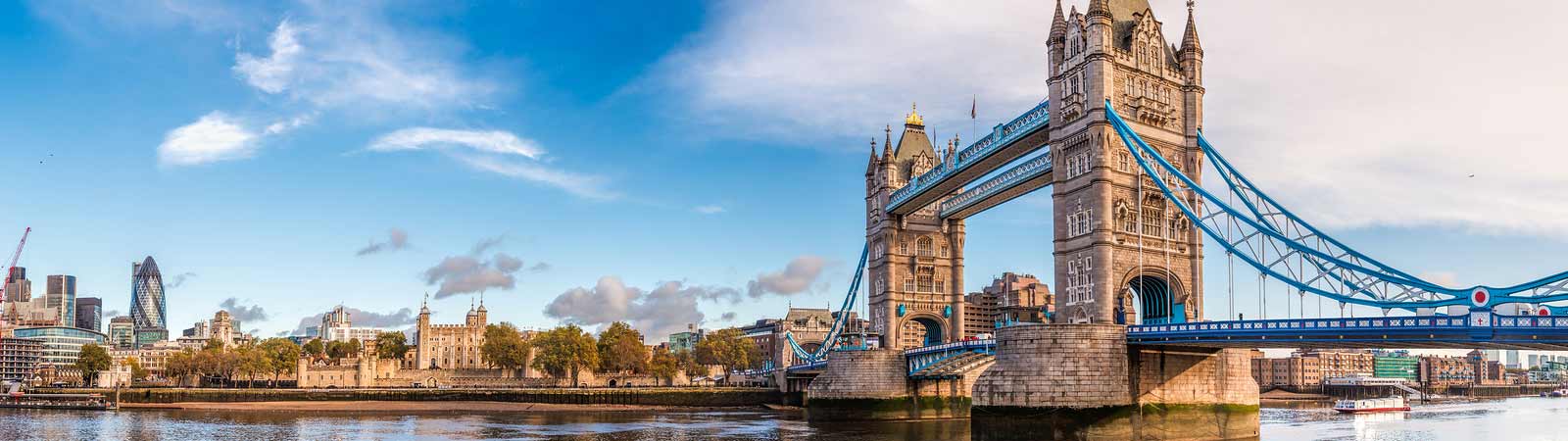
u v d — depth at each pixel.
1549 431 142.50
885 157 169.38
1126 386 99.44
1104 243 107.75
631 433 128.00
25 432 129.62
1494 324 75.50
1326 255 96.00
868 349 149.88
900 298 164.75
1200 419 103.44
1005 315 134.25
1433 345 83.50
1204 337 92.56
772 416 165.12
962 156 139.50
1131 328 99.94
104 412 173.75
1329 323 83.81
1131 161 111.94
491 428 137.25
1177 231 114.12
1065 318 112.12
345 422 149.00
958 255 169.75
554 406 192.75
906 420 146.62
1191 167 115.06
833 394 150.50
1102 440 97.50
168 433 129.12
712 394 199.75
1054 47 117.81
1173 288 113.06
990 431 101.12
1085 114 112.12
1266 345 93.31
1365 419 168.75
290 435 126.88
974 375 154.62
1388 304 88.44
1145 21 115.38
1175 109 115.69
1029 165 127.25
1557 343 75.81
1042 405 98.38
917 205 160.38
